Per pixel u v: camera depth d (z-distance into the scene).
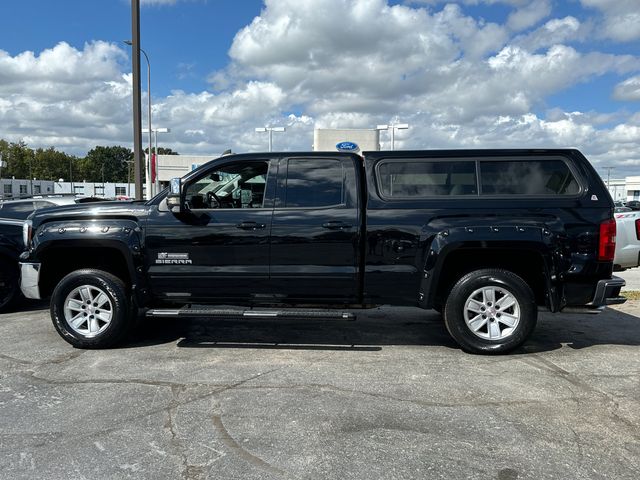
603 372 4.62
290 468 2.98
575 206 4.93
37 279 5.43
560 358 5.03
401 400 3.98
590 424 3.56
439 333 6.05
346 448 3.22
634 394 4.10
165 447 3.23
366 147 29.08
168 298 5.32
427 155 5.15
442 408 3.83
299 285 5.17
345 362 4.93
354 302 5.21
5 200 11.16
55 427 3.52
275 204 5.21
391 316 6.97
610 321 6.64
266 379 4.45
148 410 3.79
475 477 2.89
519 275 5.39
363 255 5.09
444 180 5.12
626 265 8.56
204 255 5.20
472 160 5.11
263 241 5.12
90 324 5.36
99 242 5.24
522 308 5.02
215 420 3.62
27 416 3.70
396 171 5.16
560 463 3.04
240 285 5.21
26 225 5.56
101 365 4.84
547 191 5.02
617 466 3.01
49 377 4.51
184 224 5.20
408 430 3.47
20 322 6.59
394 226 5.04
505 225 4.90
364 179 5.23
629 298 8.11
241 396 4.06
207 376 4.52
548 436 3.38
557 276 4.89
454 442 3.29
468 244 4.91
